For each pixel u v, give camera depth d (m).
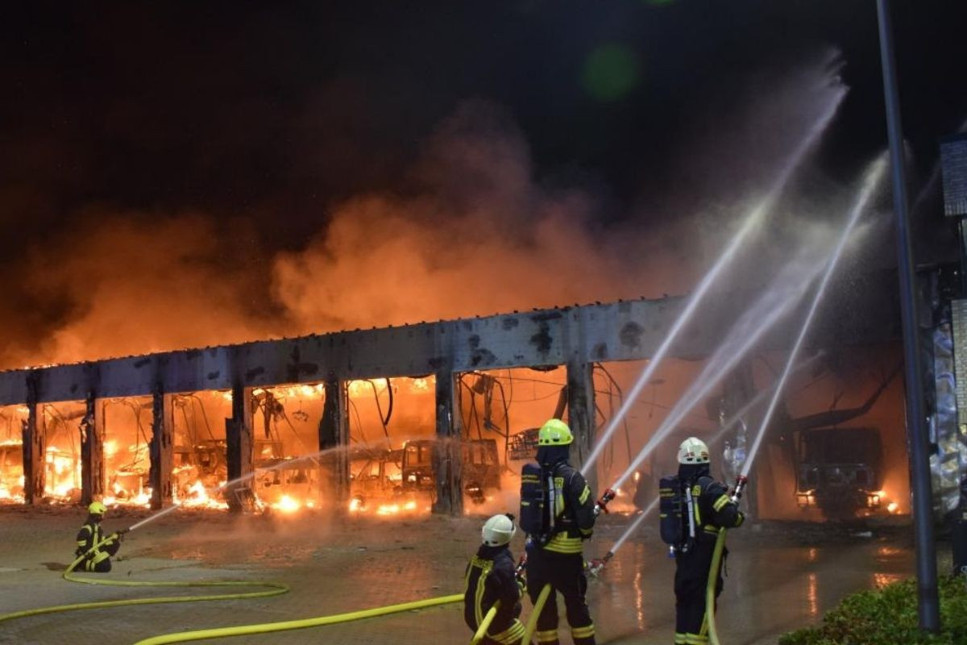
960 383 13.05
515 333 21.78
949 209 12.79
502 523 6.25
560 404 22.52
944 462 16.03
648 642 8.14
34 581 12.21
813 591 10.76
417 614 9.52
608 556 7.02
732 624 8.90
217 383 26.31
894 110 7.45
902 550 14.43
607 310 20.69
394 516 22.64
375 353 23.75
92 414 28.91
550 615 6.57
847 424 23.45
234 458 25.52
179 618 9.30
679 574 6.59
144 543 17.55
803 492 20.48
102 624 8.94
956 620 7.03
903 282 7.29
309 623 8.66
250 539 18.12
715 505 6.46
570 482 6.47
